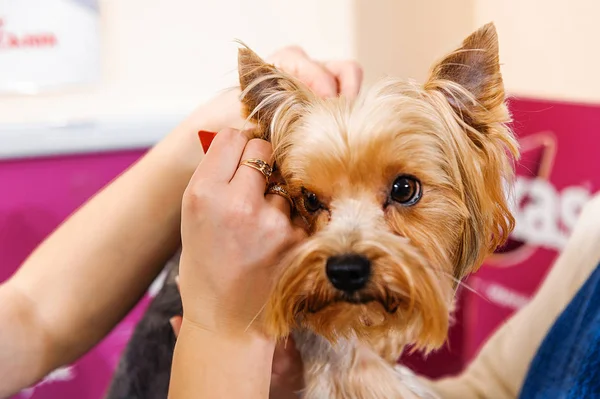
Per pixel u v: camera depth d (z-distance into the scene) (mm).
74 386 1802
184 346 750
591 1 1437
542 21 1606
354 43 1970
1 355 945
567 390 811
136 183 1032
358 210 819
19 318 974
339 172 812
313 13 1919
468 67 833
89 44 1712
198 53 1825
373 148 792
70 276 1012
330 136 808
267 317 765
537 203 1542
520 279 1618
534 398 885
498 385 1116
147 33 1765
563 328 898
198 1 1788
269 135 892
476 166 836
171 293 1187
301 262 787
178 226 1036
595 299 847
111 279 1020
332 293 786
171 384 760
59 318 1002
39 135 1667
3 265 1729
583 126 1404
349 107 845
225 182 724
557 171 1480
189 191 708
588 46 1461
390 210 827
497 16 1781
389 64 1941
